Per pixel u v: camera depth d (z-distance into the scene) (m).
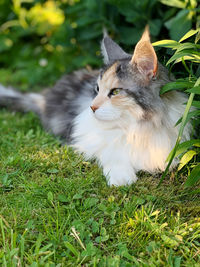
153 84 1.50
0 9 2.33
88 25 1.99
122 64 1.53
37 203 1.47
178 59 1.48
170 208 1.48
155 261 1.37
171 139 1.54
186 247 1.39
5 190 1.51
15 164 1.58
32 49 2.40
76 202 1.47
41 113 1.88
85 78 1.79
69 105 1.76
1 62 2.44
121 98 1.51
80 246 1.40
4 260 1.35
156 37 1.81
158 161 1.55
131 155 1.56
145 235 1.41
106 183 1.54
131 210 1.46
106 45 1.62
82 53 2.16
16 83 2.21
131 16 1.81
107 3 1.90
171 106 1.54
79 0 2.06
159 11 1.82
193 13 1.70
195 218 1.45
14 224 1.43
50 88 1.90
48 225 1.42
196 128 1.60
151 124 1.52
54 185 1.52
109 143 1.57
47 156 1.62
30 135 1.74
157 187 1.53
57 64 2.26
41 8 2.30
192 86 1.47
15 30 2.38
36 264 1.35
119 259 1.37
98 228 1.42
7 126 1.81
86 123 1.60
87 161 1.61
